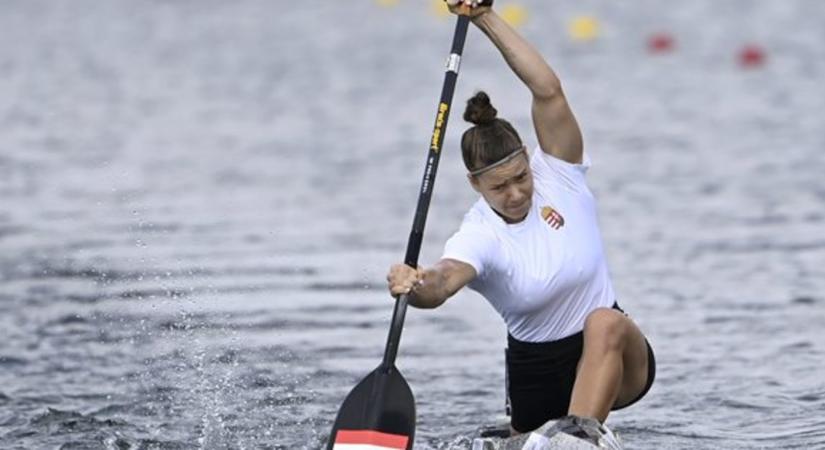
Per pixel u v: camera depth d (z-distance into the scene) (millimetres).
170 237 42969
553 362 20562
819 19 105688
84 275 37812
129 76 84688
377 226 44469
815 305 33844
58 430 23922
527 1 118500
